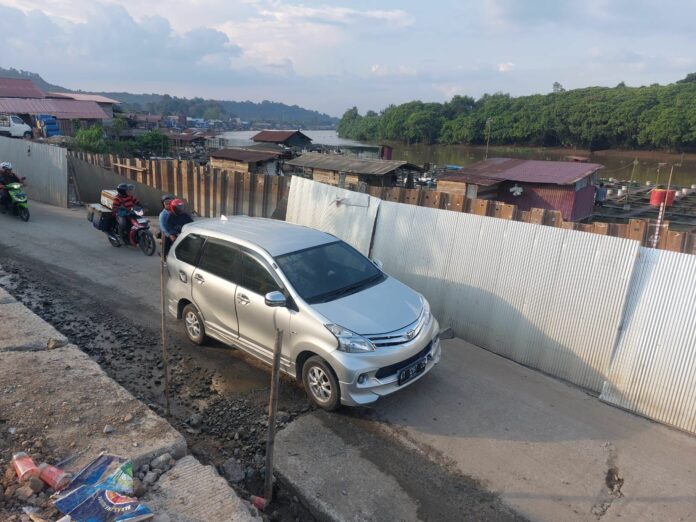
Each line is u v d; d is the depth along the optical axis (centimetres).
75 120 4922
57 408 446
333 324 502
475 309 699
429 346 556
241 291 587
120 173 1766
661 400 528
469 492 420
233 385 580
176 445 407
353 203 855
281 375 605
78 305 791
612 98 9338
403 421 514
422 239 757
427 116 11706
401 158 7875
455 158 8250
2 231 1202
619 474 447
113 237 1108
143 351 655
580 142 9744
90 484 346
